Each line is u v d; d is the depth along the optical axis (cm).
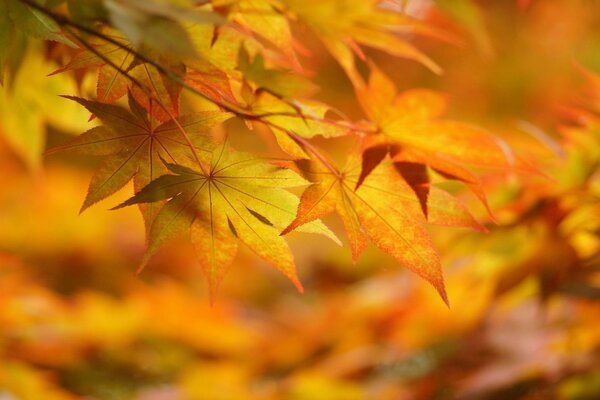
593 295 118
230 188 96
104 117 95
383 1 102
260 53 96
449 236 122
